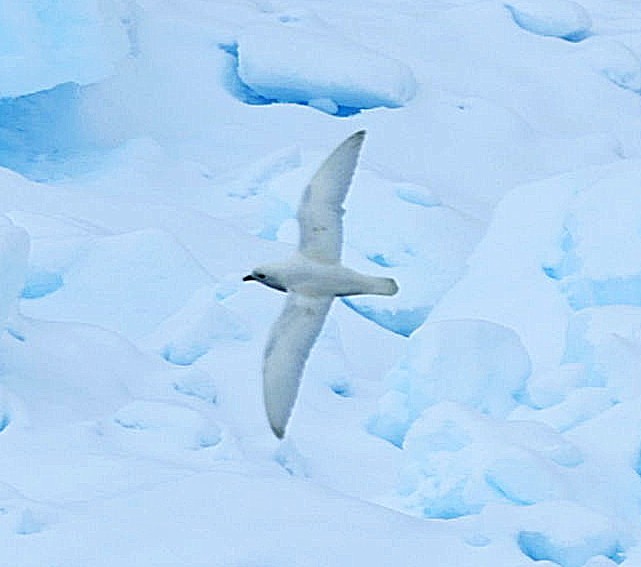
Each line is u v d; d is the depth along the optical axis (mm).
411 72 30812
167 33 31172
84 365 16672
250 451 15219
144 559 11484
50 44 26484
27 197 22688
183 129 29328
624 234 18531
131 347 17422
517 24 34281
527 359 16266
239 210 25609
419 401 16031
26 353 16500
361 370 19672
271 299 19312
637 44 34406
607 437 14367
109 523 11961
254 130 29359
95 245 20125
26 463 14016
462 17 34281
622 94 32719
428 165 29250
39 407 15352
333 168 6316
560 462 13875
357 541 11836
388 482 15188
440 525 12336
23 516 12039
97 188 26438
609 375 15609
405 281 22188
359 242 22828
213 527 11844
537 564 11852
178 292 19859
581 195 19391
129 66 29984
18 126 28547
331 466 15492
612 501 13688
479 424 13922
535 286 19219
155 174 26969
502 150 29859
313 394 17109
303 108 30000
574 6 34375
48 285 19859
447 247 22734
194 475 12641
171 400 16469
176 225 22984
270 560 11539
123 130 29062
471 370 15938
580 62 33094
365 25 33625
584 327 16656
